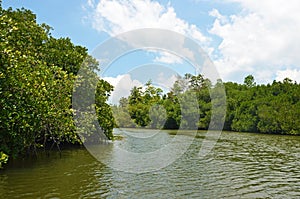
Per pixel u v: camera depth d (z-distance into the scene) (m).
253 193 12.25
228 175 15.37
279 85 59.22
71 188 12.29
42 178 13.78
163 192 12.10
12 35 17.09
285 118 49.81
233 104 60.38
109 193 11.76
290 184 13.72
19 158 18.62
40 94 15.41
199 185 13.30
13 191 11.66
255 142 33.88
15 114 13.95
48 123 18.92
